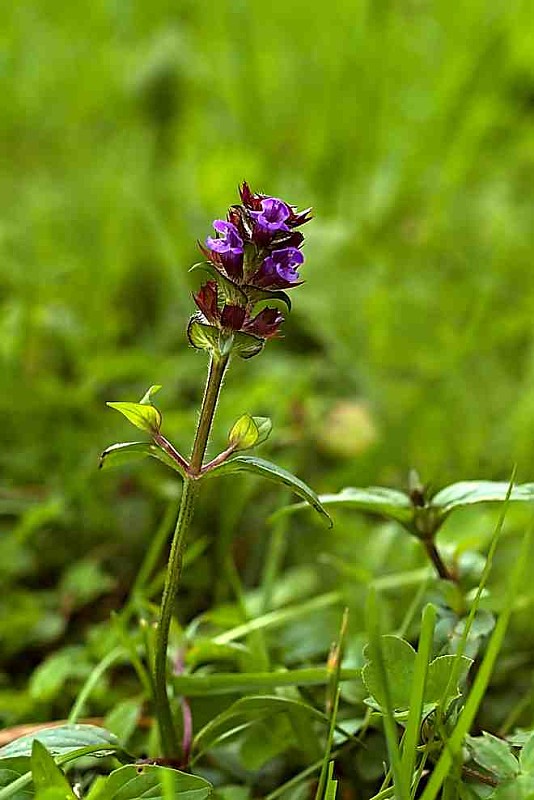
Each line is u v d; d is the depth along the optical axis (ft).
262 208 1.52
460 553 1.72
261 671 1.70
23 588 1.98
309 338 2.69
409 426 2.30
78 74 4.35
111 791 1.48
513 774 1.47
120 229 3.02
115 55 4.41
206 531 2.04
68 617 1.91
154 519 2.05
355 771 1.64
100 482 2.08
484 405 2.41
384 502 1.64
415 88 3.87
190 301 2.68
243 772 1.65
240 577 2.01
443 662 1.51
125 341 2.69
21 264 2.71
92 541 2.02
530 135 3.72
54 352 2.52
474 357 2.54
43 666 1.76
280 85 4.16
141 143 3.86
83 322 2.60
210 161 3.32
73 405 2.21
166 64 3.91
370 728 1.65
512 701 1.76
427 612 1.46
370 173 3.55
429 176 3.47
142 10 4.66
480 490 1.63
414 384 2.47
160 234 2.75
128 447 1.53
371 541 1.97
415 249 3.11
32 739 1.53
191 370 2.44
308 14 4.48
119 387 2.37
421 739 1.54
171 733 1.59
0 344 2.21
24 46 4.35
